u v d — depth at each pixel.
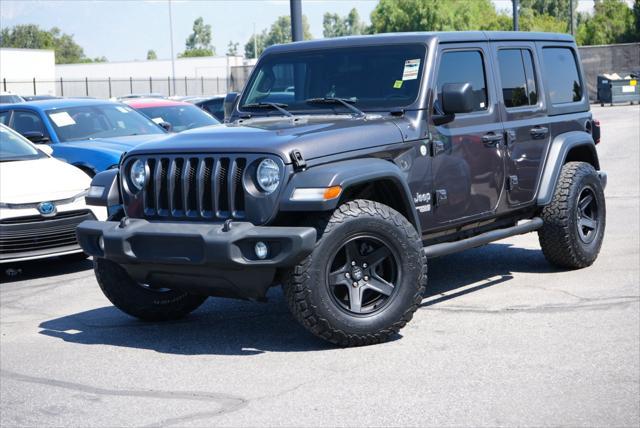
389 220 5.92
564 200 7.88
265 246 5.55
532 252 9.19
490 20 92.50
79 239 6.29
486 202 7.13
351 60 6.93
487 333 6.19
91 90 73.75
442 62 6.83
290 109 6.98
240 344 6.22
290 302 5.73
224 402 5.01
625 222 10.71
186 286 6.08
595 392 4.95
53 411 4.98
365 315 5.89
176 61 74.81
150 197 6.14
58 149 11.36
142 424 4.71
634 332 6.09
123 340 6.48
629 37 65.50
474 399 4.89
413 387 5.12
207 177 5.89
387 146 6.23
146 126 12.57
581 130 8.46
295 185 5.64
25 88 63.56
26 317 7.40
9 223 8.81
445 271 8.43
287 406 4.89
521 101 7.70
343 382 5.26
